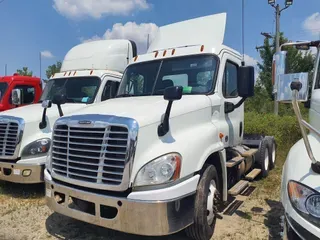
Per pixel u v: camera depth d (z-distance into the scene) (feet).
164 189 10.50
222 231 14.12
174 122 12.14
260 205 17.71
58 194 12.66
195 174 11.83
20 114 19.07
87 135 11.59
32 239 13.56
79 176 11.71
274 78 9.37
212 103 14.58
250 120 37.93
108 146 11.00
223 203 15.61
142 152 10.92
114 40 27.20
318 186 7.93
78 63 26.45
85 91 23.72
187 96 14.66
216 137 14.06
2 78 31.58
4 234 14.01
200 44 16.67
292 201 8.37
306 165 8.87
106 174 10.99
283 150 33.76
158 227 10.36
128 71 17.85
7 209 17.03
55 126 12.98
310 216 7.88
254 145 24.26
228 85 16.81
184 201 11.22
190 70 15.83
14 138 18.26
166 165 10.71
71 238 13.57
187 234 12.67
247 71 15.06
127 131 10.71
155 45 18.56
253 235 13.78
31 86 32.63
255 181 23.22
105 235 13.79
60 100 16.30
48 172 13.44
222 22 17.21
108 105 13.48
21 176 17.99
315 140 10.66
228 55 16.74
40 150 18.28
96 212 11.22
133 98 15.42
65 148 12.35
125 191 10.84
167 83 16.07
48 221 15.38
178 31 18.21
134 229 10.53
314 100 11.25
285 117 39.58
